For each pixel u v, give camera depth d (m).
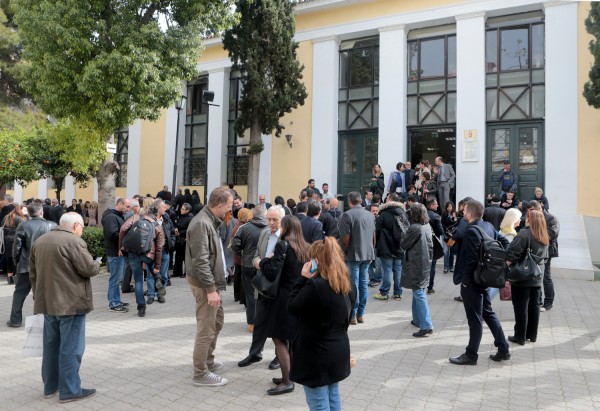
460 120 14.41
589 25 11.76
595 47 11.46
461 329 6.84
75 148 12.38
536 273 5.86
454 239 7.77
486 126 14.44
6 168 13.57
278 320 4.59
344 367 3.19
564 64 13.22
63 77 11.15
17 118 19.77
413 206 6.65
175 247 10.98
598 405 4.32
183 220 11.05
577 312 7.84
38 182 25.70
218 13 12.52
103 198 13.45
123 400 4.39
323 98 16.64
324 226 8.95
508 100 14.27
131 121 11.93
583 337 6.43
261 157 17.61
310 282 3.18
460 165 14.35
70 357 4.34
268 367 5.27
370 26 15.88
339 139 16.75
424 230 6.56
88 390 4.48
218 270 4.79
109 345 6.02
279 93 15.09
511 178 13.25
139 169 21.30
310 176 16.70
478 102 14.20
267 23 14.95
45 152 14.07
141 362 5.42
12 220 10.29
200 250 4.60
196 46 12.11
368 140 16.28
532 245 5.93
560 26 13.30
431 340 6.29
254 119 15.60
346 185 16.55
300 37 17.08
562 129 13.17
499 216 9.52
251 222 6.61
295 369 3.19
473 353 5.35
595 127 12.79
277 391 4.52
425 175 13.35
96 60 10.98
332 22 16.56
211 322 4.77
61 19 10.77
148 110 11.84
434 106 15.27
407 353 5.76
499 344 5.43
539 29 14.00
